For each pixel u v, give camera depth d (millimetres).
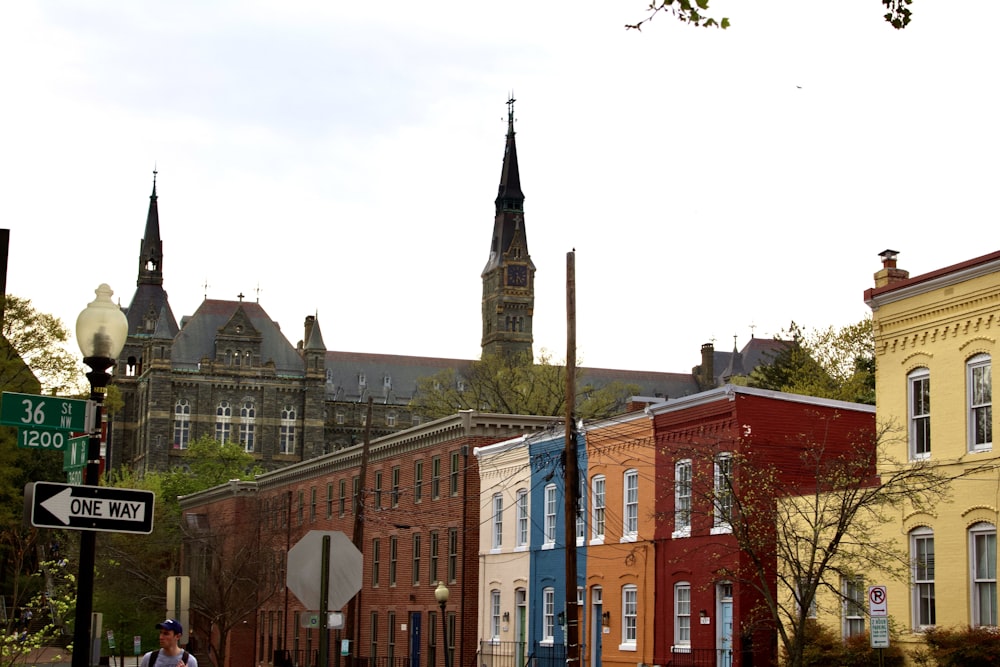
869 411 44844
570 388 38219
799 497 39281
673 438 47031
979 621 33375
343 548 19547
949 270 35062
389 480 76375
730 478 38562
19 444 18453
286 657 86438
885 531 36625
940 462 34906
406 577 72062
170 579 29234
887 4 12836
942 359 35438
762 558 41656
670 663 45406
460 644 64188
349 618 61844
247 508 100812
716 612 43375
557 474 56125
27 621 43938
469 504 65375
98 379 18312
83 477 18453
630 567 49312
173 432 199625
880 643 28719
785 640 32844
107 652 95125
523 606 59000
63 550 66250
